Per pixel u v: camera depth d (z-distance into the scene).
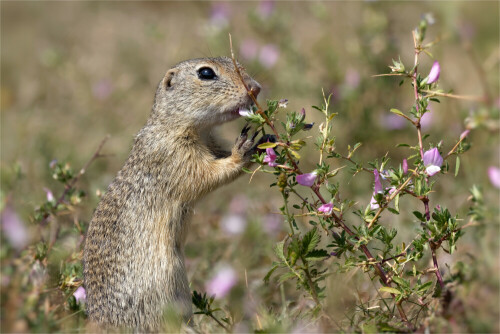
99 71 22.12
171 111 10.79
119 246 10.12
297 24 22.16
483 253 8.38
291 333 8.32
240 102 10.70
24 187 14.04
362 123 14.91
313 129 15.45
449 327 7.46
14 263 8.02
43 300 8.70
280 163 8.41
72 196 11.26
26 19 29.08
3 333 7.54
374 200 8.42
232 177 10.52
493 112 8.16
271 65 16.41
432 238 8.20
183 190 10.48
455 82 16.62
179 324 8.95
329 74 16.66
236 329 9.16
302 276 8.54
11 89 23.20
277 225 12.62
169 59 21.30
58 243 11.04
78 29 26.73
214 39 16.97
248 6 23.45
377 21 15.89
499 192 10.89
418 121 8.23
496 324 7.27
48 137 17.33
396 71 8.38
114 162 17.22
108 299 10.05
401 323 8.23
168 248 10.30
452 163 13.31
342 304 8.85
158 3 27.53
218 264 11.97
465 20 15.56
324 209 8.22
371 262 8.35
